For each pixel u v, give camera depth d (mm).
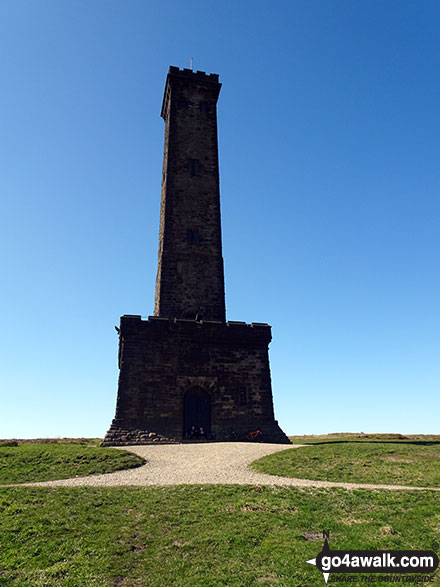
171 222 42469
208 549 13008
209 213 43969
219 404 35281
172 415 33812
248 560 12398
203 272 41750
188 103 47688
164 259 41094
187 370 35406
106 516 15375
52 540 13617
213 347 36688
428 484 18922
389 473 20797
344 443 28828
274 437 35125
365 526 14305
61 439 39781
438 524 14156
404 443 28656
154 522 14852
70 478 20891
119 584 11523
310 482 19531
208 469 22531
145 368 34438
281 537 13633
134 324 35219
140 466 23453
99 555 12773
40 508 15969
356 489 17922
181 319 36438
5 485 19688
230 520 14891
